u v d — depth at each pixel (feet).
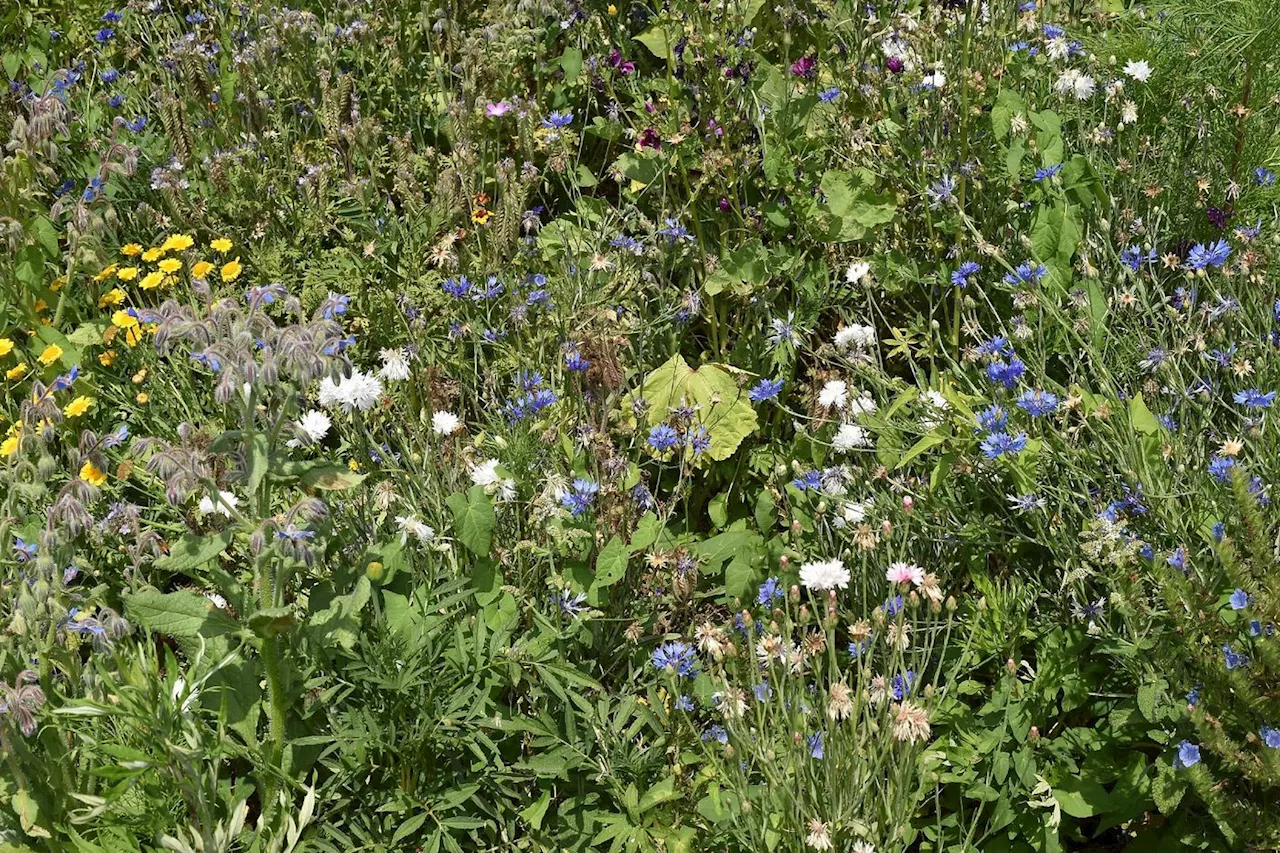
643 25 17.70
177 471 8.68
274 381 8.71
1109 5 16.65
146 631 8.89
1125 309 12.19
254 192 15.67
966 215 13.35
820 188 13.91
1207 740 8.81
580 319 13.53
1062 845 9.98
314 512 8.68
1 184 14.33
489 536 10.37
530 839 9.53
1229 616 9.71
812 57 14.75
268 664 9.01
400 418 12.56
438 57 16.85
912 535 11.27
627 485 11.68
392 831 9.50
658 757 9.77
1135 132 13.61
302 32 17.54
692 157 14.96
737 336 14.57
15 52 18.84
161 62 17.89
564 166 15.66
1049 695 9.96
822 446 12.30
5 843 8.54
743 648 10.02
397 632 9.52
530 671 10.27
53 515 8.83
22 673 8.66
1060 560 10.61
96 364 14.21
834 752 8.84
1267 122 13.64
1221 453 10.38
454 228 15.21
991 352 11.89
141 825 8.75
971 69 14.19
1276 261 12.28
